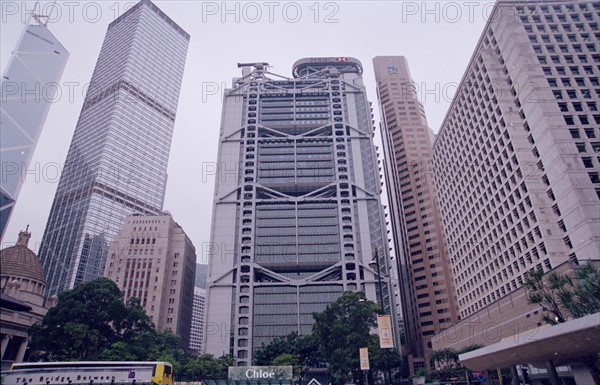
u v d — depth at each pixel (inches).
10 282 2893.7
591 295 1451.8
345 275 4933.6
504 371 2284.7
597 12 3385.8
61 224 7775.6
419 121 6855.3
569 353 996.6
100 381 1437.0
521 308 2566.4
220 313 4741.6
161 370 1481.3
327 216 5388.8
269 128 6092.5
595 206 2450.8
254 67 6973.4
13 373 1438.2
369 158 5880.9
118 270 5620.1
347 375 2388.0
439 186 4719.5
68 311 2375.7
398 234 6594.5
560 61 3127.5
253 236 5211.6
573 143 2696.9
